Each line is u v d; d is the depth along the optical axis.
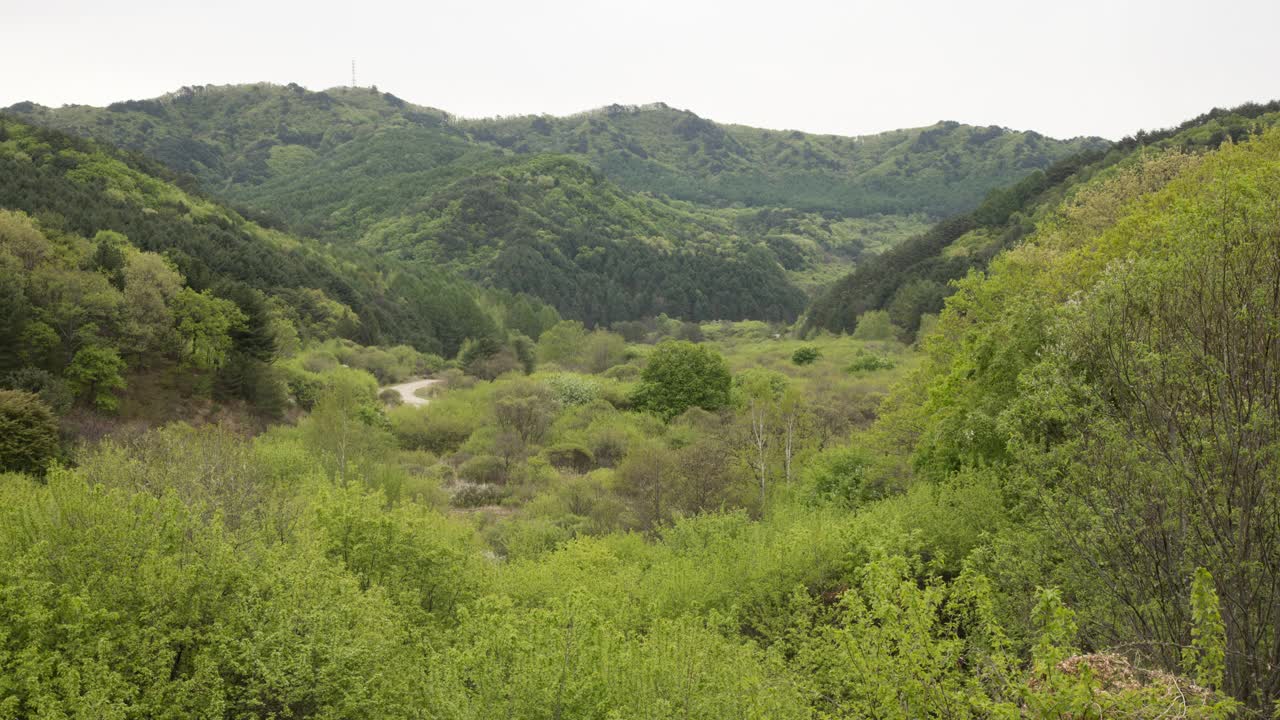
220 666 10.75
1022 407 12.98
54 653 9.48
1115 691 6.75
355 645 10.75
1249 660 8.12
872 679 7.75
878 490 25.16
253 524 15.94
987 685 7.69
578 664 10.32
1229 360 9.57
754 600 16.64
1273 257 9.81
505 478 41.12
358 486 16.95
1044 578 11.36
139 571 11.14
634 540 24.75
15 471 27.61
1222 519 8.92
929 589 7.98
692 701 10.02
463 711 9.41
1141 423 10.12
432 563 15.78
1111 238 20.53
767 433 34.88
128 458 22.09
